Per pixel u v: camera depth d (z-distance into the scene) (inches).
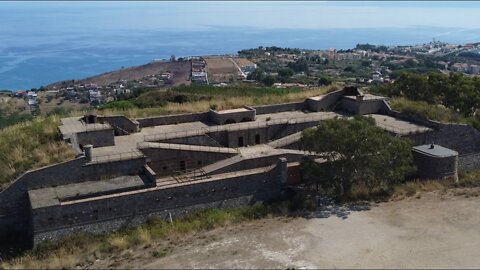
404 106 2363.4
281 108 2399.1
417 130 2071.9
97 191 1537.9
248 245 1432.1
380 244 1427.2
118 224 1549.0
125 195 1545.3
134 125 2018.9
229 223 1589.6
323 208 1697.8
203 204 1667.1
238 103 2471.7
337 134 1699.1
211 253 1386.6
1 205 1534.2
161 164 1798.7
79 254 1403.8
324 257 1353.3
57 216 1459.2
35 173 1562.5
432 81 2647.6
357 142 1707.7
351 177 1760.6
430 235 1485.0
